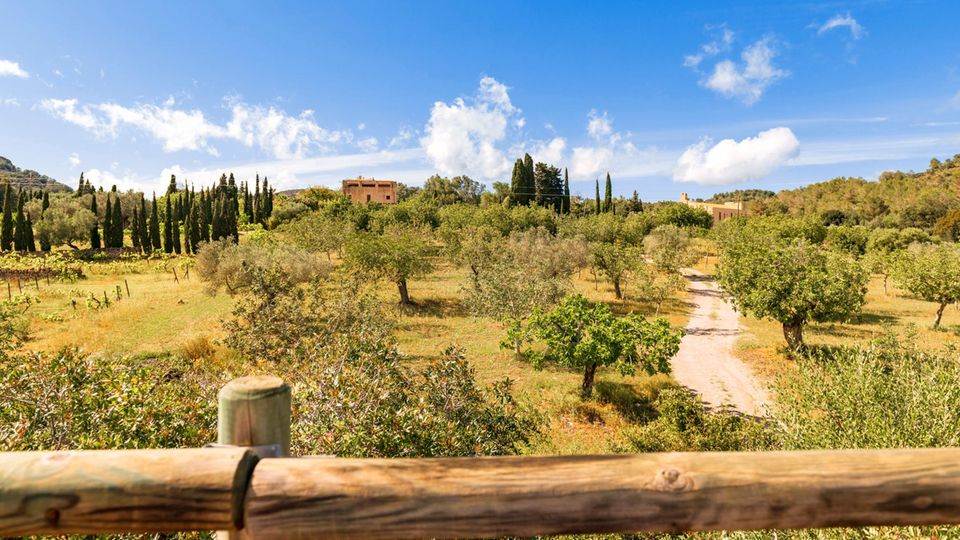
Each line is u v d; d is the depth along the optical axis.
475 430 6.98
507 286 22.02
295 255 28.31
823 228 53.19
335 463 0.93
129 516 0.90
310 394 5.77
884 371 5.26
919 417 4.55
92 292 29.66
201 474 0.90
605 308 16.03
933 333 22.14
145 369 5.82
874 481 0.95
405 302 27.80
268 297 11.73
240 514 0.91
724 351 21.00
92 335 20.23
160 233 68.44
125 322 22.80
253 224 76.50
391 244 27.53
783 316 18.42
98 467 0.91
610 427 13.82
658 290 28.16
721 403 15.46
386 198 110.69
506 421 7.79
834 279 18.19
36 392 4.83
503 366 18.22
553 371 17.69
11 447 4.16
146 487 0.90
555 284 23.30
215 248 29.89
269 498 0.90
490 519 0.91
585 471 0.94
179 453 0.93
